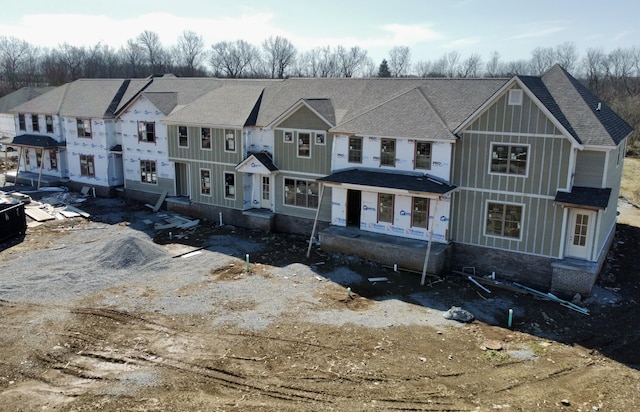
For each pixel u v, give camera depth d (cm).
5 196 3534
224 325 1788
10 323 1786
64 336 1702
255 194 3028
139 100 3375
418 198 2395
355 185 2420
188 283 2172
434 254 2236
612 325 1842
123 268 2319
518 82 2098
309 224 2839
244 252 2581
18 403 1331
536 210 2169
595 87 10038
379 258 2395
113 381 1441
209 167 3097
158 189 3459
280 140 2848
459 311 1866
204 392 1391
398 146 2441
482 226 2302
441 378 1470
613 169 2311
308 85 3094
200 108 3167
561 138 2070
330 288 2131
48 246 2642
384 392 1394
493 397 1383
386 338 1703
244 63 12519
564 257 2172
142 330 1752
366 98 2803
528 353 1630
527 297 2075
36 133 4128
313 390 1400
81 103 3853
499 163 2219
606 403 1363
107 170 3669
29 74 11575
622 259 2502
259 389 1405
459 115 2419
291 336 1708
